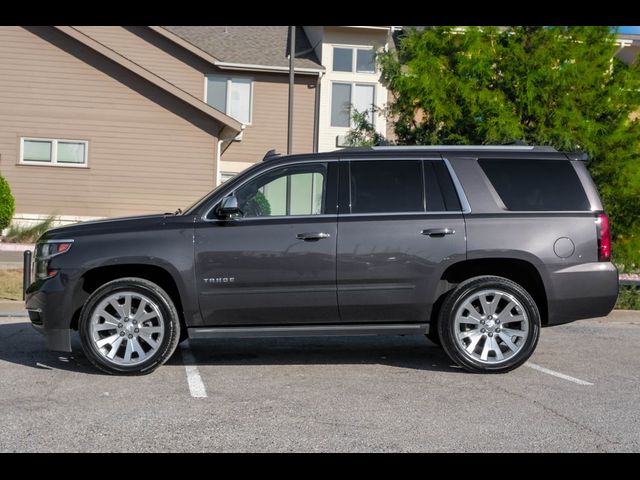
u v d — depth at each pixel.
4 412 5.71
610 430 5.35
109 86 21.25
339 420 5.55
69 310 6.96
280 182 7.26
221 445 4.96
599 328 10.46
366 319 7.14
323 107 25.30
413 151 7.37
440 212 7.16
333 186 7.22
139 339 7.05
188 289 6.96
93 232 7.05
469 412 5.79
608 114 12.94
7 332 9.49
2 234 20.17
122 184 21.47
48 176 21.23
